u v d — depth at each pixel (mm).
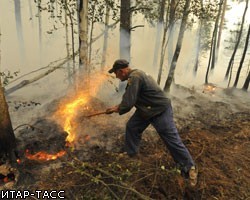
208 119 5293
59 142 3793
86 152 3641
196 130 4566
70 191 2885
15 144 3471
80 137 3996
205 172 3203
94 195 2727
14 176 3086
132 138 3354
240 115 5707
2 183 3004
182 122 4969
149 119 3092
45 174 3166
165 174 3041
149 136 4148
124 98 2908
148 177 3027
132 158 3449
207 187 2951
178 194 2850
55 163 3369
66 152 3605
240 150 3859
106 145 3855
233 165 3414
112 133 4230
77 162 3389
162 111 3016
